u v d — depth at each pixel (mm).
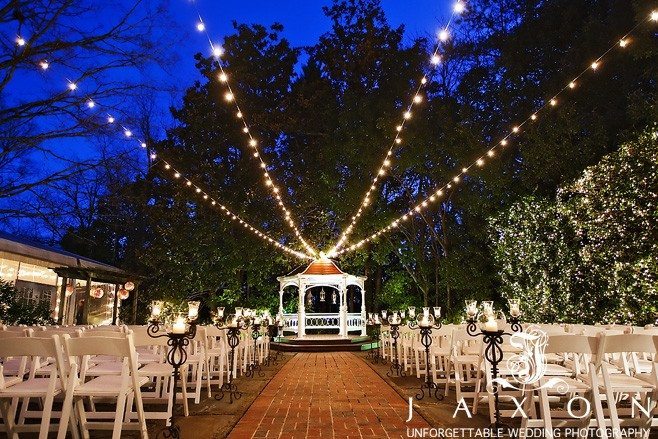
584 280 11336
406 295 20547
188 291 19281
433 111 16000
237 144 19891
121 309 17453
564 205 11344
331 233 21953
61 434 3715
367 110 16812
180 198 18719
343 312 19188
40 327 5234
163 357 5906
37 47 9828
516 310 5984
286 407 5891
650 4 8984
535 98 13523
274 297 22359
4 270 13953
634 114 10062
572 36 12734
